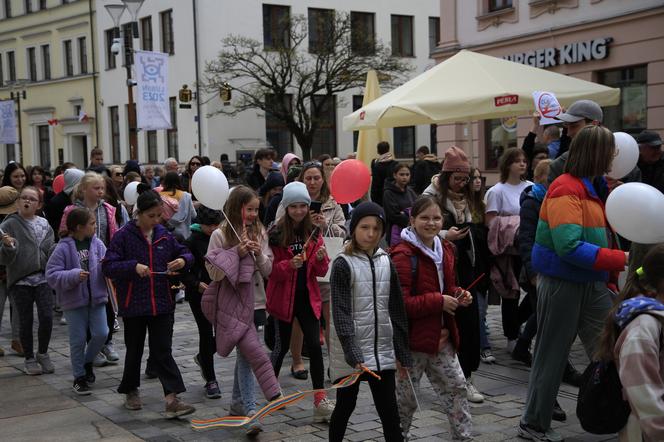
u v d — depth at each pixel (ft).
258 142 98.89
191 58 96.43
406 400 15.10
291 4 100.58
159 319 18.52
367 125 30.09
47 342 23.47
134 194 32.40
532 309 21.81
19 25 131.54
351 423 17.61
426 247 15.05
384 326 13.97
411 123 31.01
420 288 14.70
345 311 13.76
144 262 18.43
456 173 19.39
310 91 93.61
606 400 11.51
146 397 20.48
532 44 59.57
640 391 10.20
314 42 102.27
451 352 15.16
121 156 113.91
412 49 111.75
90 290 20.70
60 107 125.39
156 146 105.40
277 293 18.30
